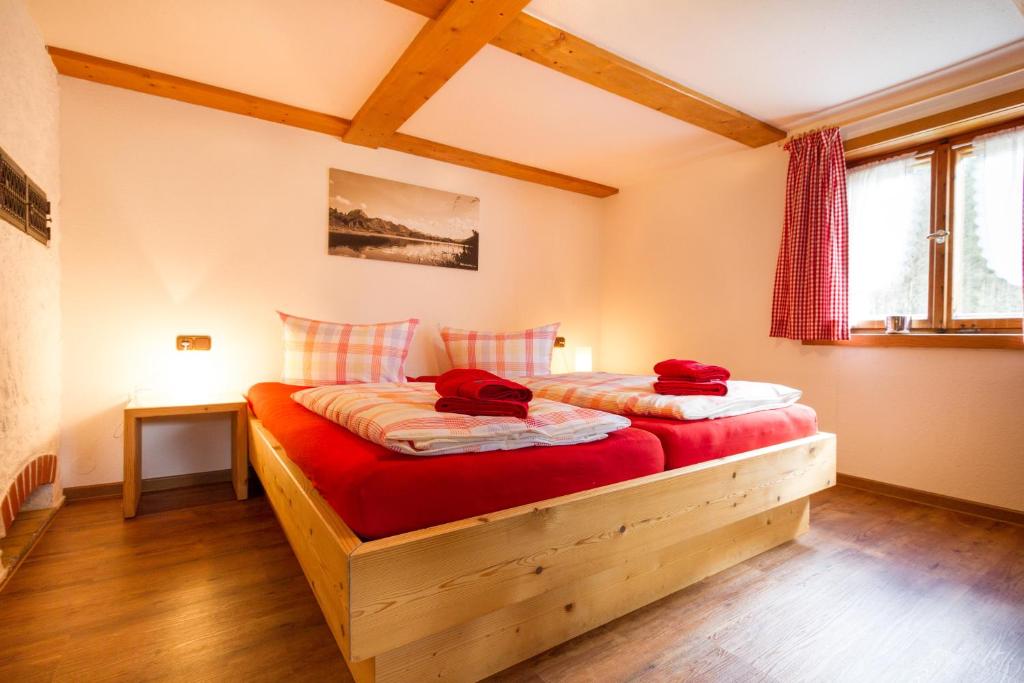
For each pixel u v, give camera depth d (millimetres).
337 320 3270
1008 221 2441
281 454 1893
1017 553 2031
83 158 2547
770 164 3316
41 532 2111
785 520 2123
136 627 1442
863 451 2896
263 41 2252
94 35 2211
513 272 4055
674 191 3963
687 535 1643
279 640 1389
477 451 1345
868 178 2920
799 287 3039
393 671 1104
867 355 2879
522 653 1325
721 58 2365
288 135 3086
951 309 2613
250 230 2980
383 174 3416
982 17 2039
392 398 1834
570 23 2102
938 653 1387
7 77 1815
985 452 2469
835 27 2119
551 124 3131
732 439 1895
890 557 1987
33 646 1348
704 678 1267
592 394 2275
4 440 1793
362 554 1004
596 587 1479
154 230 2723
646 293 4195
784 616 1561
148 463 2754
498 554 1207
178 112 2771
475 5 1865
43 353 2236
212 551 1958
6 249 1794
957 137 2604
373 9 2021
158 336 2742
